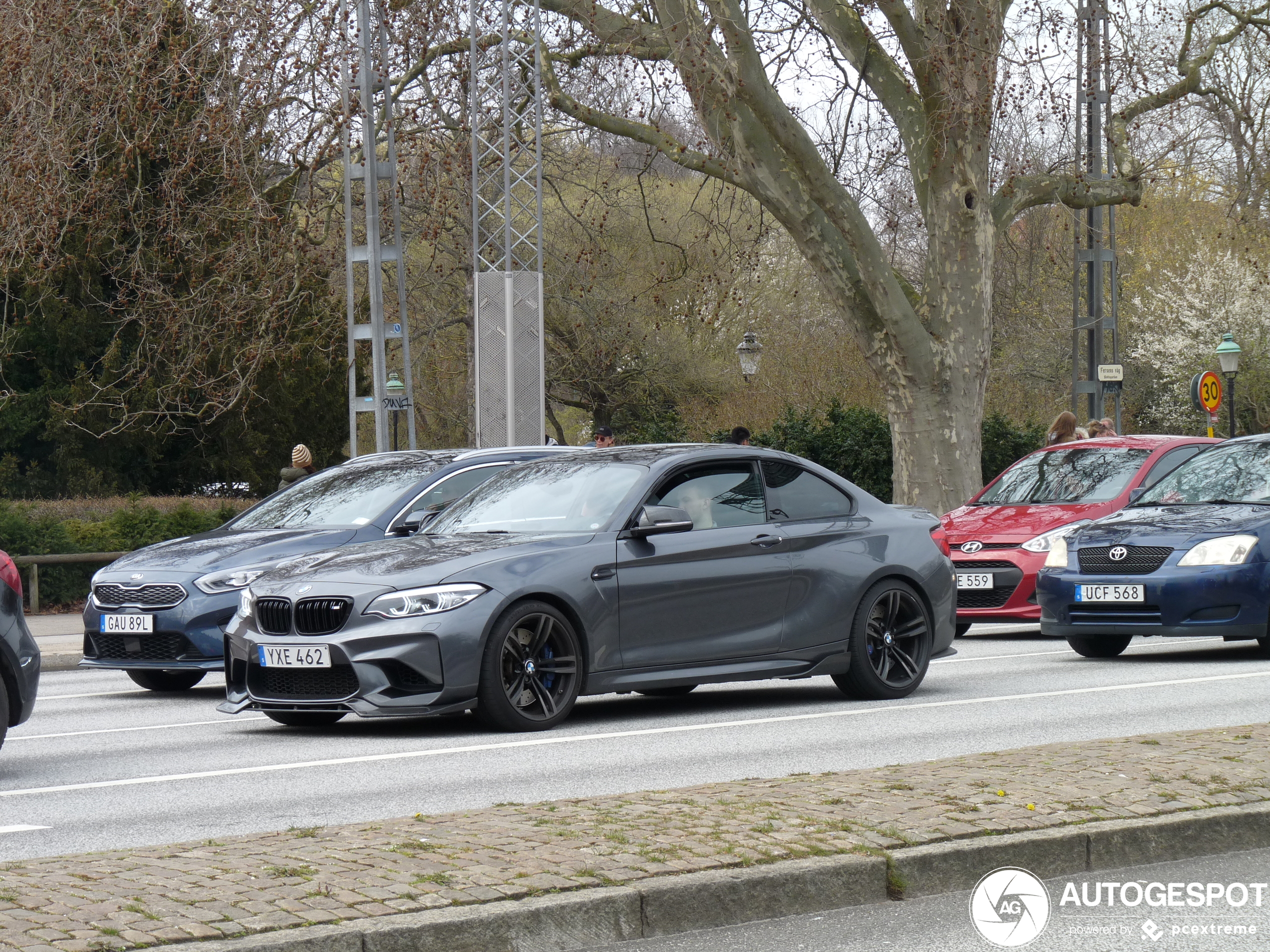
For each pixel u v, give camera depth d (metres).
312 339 45.28
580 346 58.84
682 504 13.69
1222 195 52.09
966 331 29.62
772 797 8.48
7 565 11.41
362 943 5.95
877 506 14.97
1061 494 22.31
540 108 31.28
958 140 28.77
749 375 43.34
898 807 8.12
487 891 6.48
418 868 6.86
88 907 6.27
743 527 13.85
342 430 51.50
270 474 49.81
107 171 31.22
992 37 27.67
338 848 7.33
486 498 14.23
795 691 15.55
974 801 8.23
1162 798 8.37
